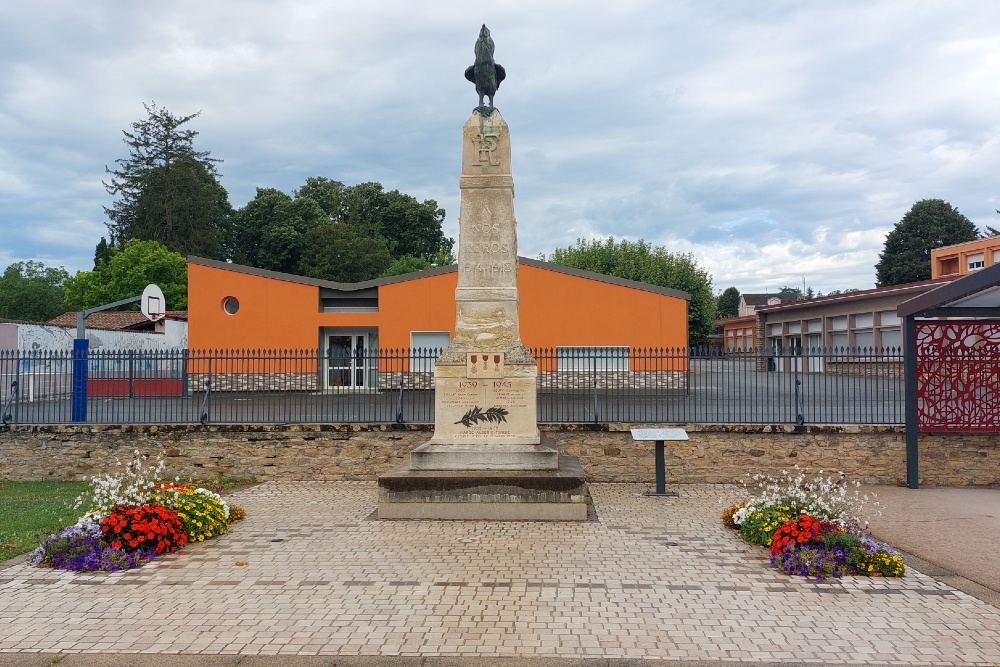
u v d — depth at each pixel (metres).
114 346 24.38
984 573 6.28
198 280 22.95
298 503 9.59
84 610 5.37
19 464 11.80
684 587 5.88
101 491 8.66
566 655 4.52
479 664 4.40
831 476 10.80
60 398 13.91
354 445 11.55
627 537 7.59
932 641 4.74
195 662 4.43
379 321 22.94
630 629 4.95
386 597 5.62
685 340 22.08
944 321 10.69
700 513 8.84
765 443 10.95
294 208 45.16
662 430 10.07
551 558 6.76
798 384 11.23
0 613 5.32
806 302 32.25
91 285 40.09
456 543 7.32
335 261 41.44
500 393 9.10
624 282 22.22
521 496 8.47
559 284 22.27
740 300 71.88
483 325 9.27
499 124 9.48
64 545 6.64
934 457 10.70
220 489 10.73
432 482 8.55
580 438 11.23
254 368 22.50
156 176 44.75
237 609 5.36
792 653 4.55
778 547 6.65
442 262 44.69
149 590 5.83
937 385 10.69
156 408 15.34
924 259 46.28
